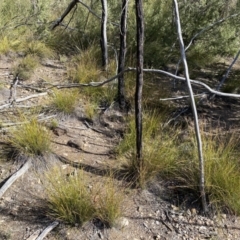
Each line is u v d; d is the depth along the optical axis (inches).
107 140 164.1
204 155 135.5
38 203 126.8
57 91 187.2
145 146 147.7
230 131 171.9
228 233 121.8
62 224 119.0
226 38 249.6
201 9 255.3
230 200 127.3
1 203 126.0
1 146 148.2
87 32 262.5
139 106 128.9
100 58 233.6
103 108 184.4
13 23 269.0
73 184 123.3
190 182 134.0
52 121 168.1
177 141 157.8
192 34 252.7
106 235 117.6
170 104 190.1
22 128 151.3
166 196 133.2
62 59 239.8
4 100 185.3
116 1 260.8
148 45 239.3
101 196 125.7
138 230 120.8
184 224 124.0
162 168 138.7
